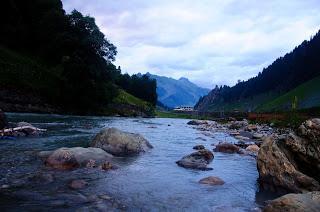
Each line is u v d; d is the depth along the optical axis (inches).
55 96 3065.9
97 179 498.6
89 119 2299.5
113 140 750.5
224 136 1375.5
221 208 395.2
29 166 555.2
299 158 500.1
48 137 962.1
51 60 4084.6
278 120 2313.0
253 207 403.9
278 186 481.4
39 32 4220.0
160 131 1556.3
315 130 496.7
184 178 542.6
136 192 443.5
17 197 393.7
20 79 2842.0
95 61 3452.3
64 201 386.0
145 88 7219.5
